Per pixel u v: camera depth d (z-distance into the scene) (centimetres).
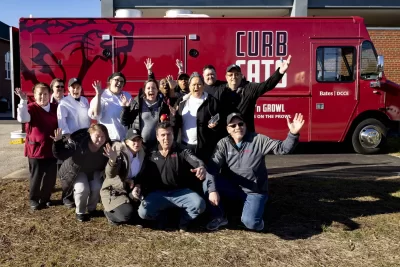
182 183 472
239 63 925
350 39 938
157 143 483
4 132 1471
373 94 952
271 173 759
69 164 498
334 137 957
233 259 409
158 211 474
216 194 463
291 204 572
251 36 921
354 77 945
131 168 478
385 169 793
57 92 579
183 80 625
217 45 921
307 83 939
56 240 452
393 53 1509
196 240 454
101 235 466
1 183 680
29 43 902
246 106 529
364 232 476
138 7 1631
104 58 911
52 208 554
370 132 977
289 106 942
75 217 519
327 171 775
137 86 918
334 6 1670
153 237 462
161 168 464
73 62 909
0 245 438
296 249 433
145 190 477
